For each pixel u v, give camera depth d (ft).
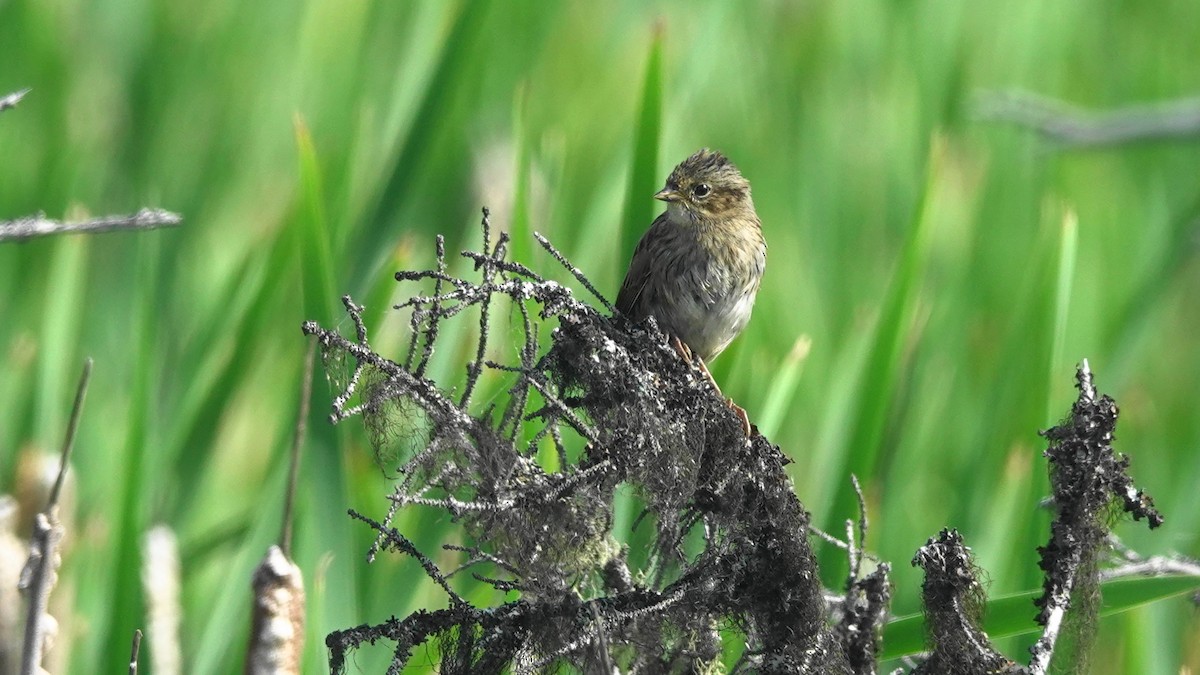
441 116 35.24
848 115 50.11
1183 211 48.34
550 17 50.16
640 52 50.96
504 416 19.67
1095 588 20.75
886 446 37.65
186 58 48.29
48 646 18.54
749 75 50.11
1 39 47.03
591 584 21.58
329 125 47.44
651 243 34.50
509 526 19.25
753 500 20.84
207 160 46.44
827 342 41.98
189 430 34.63
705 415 21.09
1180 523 36.63
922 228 33.17
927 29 51.65
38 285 40.22
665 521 20.30
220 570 33.65
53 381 34.19
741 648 24.00
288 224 34.65
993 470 36.24
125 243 39.83
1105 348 43.06
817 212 47.09
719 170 34.65
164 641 24.56
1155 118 36.88
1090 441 20.33
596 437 20.18
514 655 19.66
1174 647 32.81
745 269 34.73
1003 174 48.67
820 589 20.95
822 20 52.26
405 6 48.08
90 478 34.88
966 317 42.45
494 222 38.09
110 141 46.19
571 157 46.39
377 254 34.83
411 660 27.55
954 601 20.59
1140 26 57.06
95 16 49.11
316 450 27.66
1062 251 34.24
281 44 49.90
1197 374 46.32
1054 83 54.49
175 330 39.24
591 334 20.35
